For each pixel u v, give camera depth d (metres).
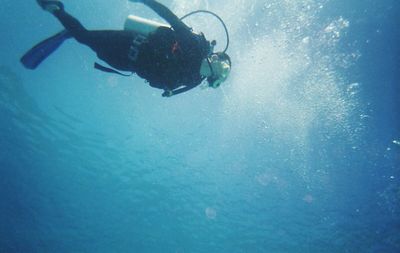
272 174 9.06
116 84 7.80
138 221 11.48
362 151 8.72
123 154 9.54
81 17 6.42
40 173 10.96
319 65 7.77
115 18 6.38
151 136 8.86
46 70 7.66
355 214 9.44
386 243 9.79
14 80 7.98
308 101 8.14
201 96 7.96
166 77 2.35
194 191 10.12
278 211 9.88
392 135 8.56
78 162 10.23
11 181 11.41
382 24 7.66
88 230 12.16
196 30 6.56
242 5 6.62
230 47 7.09
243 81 7.69
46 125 9.23
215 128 8.40
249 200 9.83
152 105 8.19
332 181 9.02
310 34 7.41
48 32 6.98
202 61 2.40
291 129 8.39
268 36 7.18
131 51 2.32
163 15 2.20
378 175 8.84
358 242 9.98
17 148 10.41
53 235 12.64
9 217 12.49
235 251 11.52
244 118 8.23
